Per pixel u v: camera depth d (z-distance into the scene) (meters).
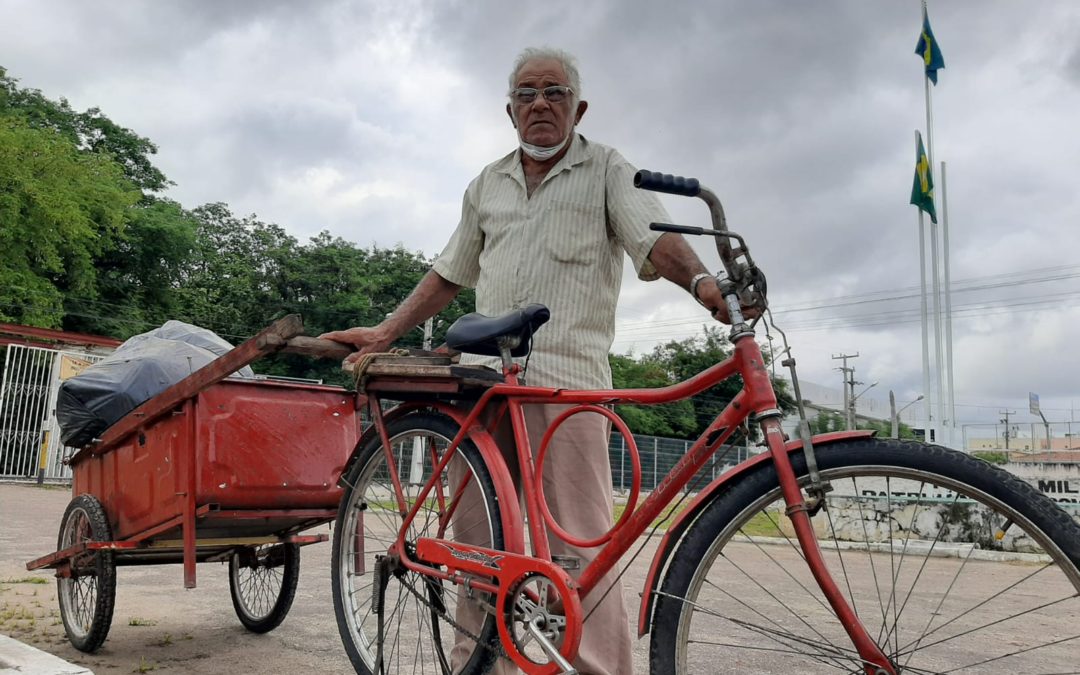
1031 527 1.67
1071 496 14.87
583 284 2.58
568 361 2.54
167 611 4.28
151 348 3.89
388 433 2.66
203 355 3.88
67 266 25.25
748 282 1.97
